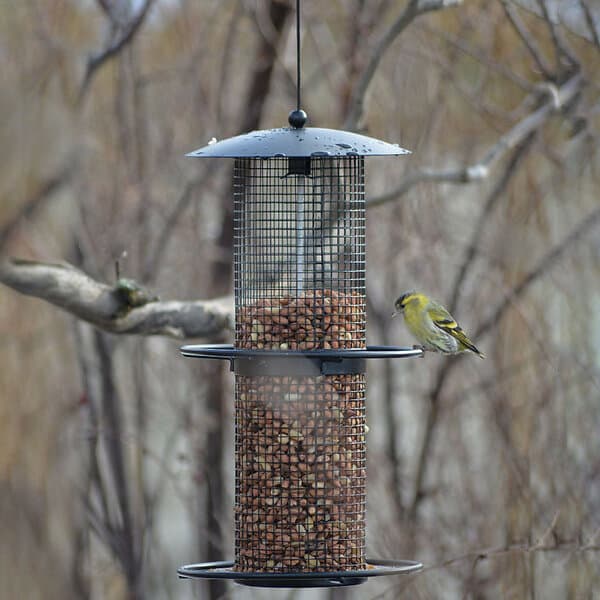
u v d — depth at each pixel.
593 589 14.49
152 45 16.98
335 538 10.53
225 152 9.74
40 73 15.98
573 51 14.89
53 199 16.09
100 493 16.70
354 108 13.20
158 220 16.62
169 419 17.12
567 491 15.13
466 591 14.68
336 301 10.70
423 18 16.19
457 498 16.06
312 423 10.53
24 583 17.31
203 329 12.41
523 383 16.19
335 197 12.02
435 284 16.88
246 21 17.12
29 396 17.38
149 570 17.00
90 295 11.83
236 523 10.70
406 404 17.83
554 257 16.23
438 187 16.83
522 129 13.54
